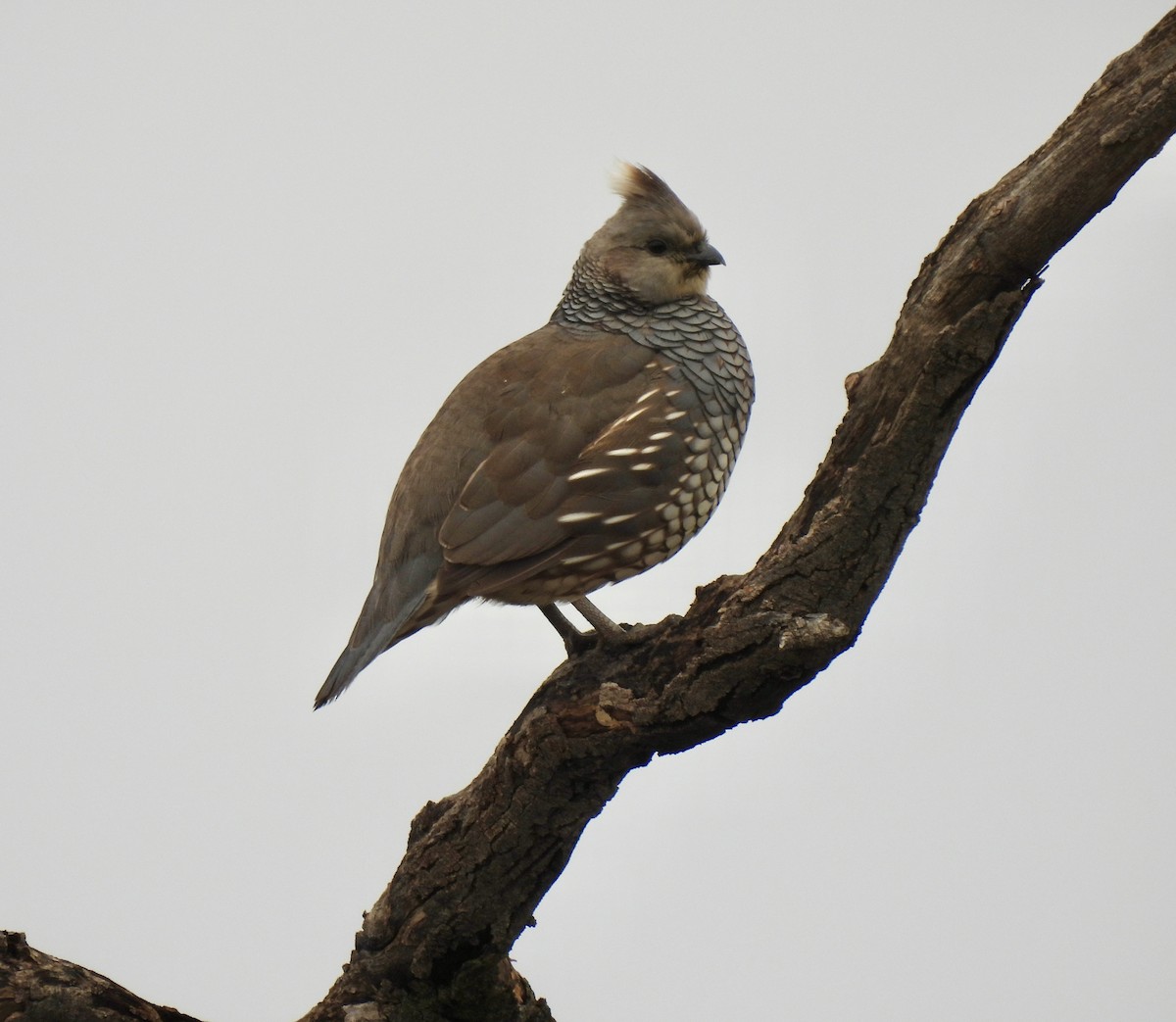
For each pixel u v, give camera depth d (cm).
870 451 994
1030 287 961
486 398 1284
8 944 1023
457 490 1253
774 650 1007
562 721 1068
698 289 1354
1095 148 915
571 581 1276
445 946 1171
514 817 1114
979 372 967
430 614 1270
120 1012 1034
